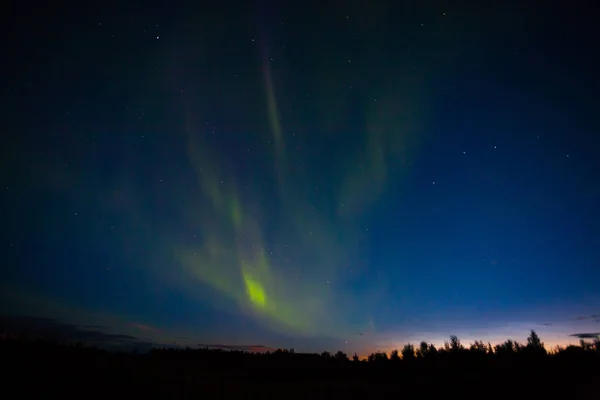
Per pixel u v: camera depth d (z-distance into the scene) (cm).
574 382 1006
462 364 1448
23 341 1148
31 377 817
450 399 956
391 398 995
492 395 964
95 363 1058
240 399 894
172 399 819
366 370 1599
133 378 943
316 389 1111
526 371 1194
